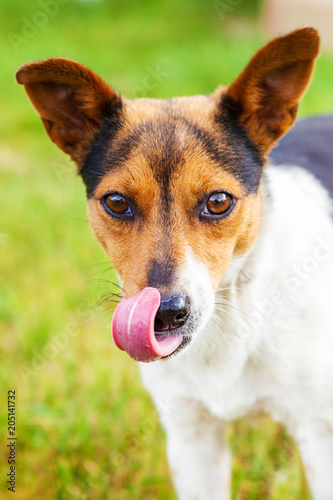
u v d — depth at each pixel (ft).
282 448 2.84
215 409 2.54
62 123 2.52
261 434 2.89
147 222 2.37
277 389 2.49
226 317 2.46
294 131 2.83
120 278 2.43
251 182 2.43
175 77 5.83
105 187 2.40
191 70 5.97
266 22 8.09
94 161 2.46
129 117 2.46
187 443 2.60
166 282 2.29
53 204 4.13
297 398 2.48
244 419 2.70
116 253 2.41
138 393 3.00
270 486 2.75
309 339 2.45
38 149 5.10
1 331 3.30
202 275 2.34
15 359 3.17
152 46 7.52
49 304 3.36
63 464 2.82
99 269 3.43
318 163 2.71
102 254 3.54
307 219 2.52
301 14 7.66
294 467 2.78
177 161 2.36
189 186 2.36
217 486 2.61
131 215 2.39
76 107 2.50
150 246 2.34
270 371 2.48
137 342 2.22
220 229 2.38
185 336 2.33
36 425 2.94
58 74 2.44
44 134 5.39
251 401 2.55
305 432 2.52
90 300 3.30
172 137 2.39
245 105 2.44
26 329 3.25
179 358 2.50
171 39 7.82
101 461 2.85
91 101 2.47
